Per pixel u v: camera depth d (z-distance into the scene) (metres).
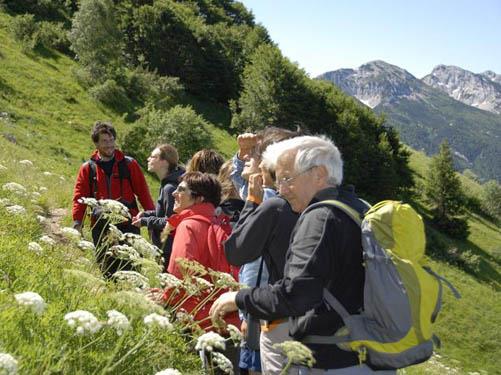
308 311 3.17
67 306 3.93
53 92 52.47
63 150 41.03
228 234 4.91
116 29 64.12
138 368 3.59
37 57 58.94
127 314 4.20
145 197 7.83
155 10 83.44
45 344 3.19
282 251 3.82
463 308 51.22
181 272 4.66
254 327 4.36
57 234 8.49
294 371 3.50
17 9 71.62
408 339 2.96
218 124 74.56
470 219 97.00
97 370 3.25
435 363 10.53
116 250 4.39
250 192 4.23
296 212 3.77
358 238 3.12
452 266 66.81
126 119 55.28
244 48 93.62
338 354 3.13
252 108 72.19
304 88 73.25
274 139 4.42
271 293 3.14
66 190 15.48
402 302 2.92
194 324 4.17
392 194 76.56
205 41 85.69
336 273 3.12
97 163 7.61
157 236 6.82
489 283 67.31
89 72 59.81
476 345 46.19
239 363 4.58
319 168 3.38
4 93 47.34
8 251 4.83
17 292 3.89
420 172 104.88
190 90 82.75
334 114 74.25
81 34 61.88
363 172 71.88
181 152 50.94
